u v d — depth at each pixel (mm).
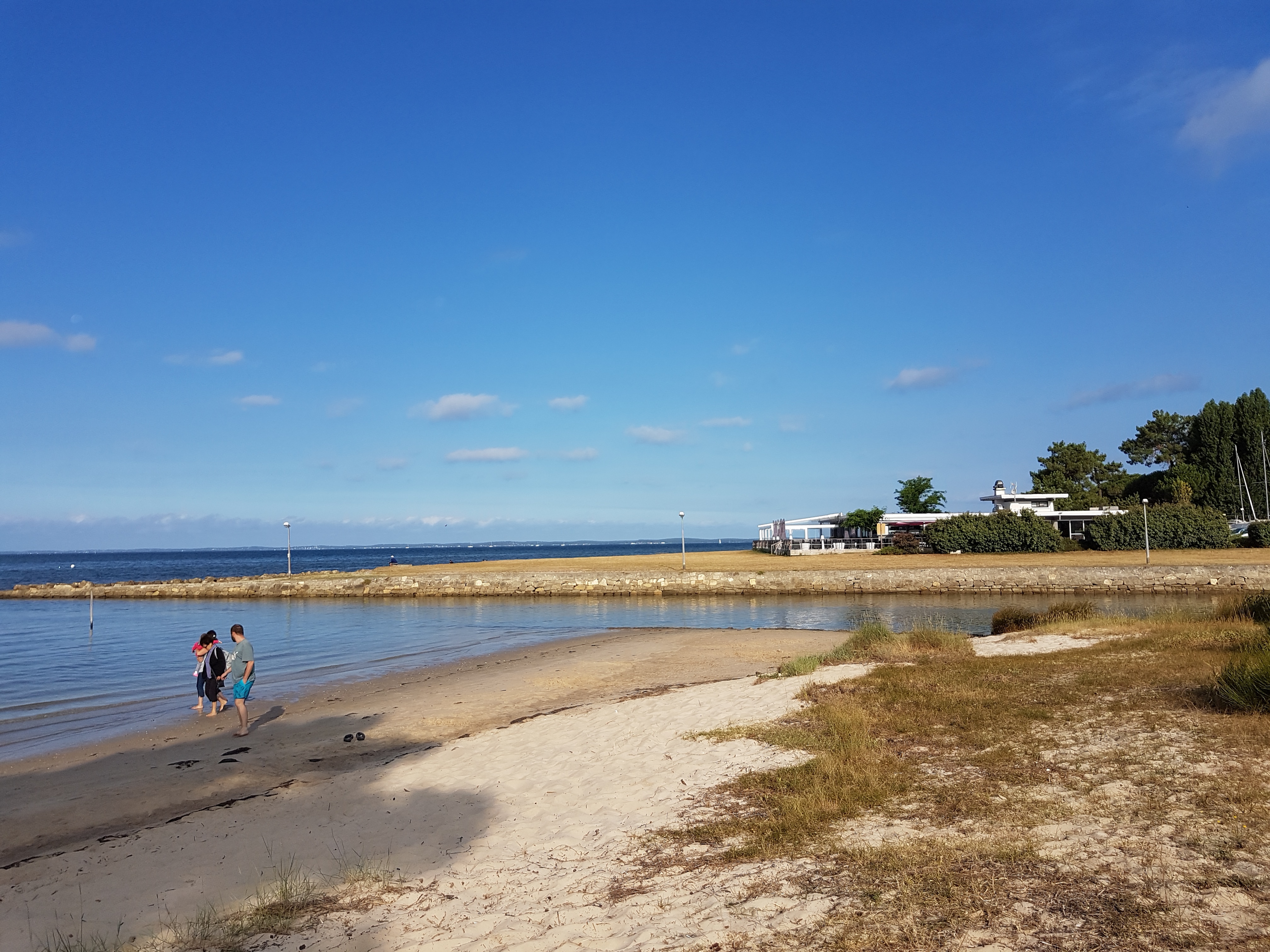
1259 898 5137
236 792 11500
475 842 8234
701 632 33188
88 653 29141
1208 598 46250
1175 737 9148
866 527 83562
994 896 5562
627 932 5688
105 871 8117
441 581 59250
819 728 11633
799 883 6188
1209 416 85688
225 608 52219
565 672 22625
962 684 13711
